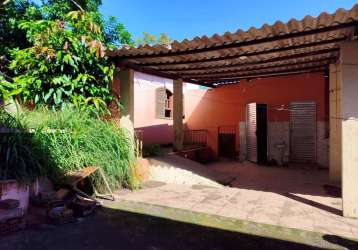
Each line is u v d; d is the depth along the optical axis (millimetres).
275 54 6395
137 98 10406
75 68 6277
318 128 9961
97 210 4883
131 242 3656
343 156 4648
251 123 10656
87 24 6586
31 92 6129
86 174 4980
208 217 4609
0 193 3891
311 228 4168
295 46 5562
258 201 5539
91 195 5598
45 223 4242
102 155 5688
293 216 4676
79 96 6223
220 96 11828
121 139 6223
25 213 4211
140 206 5137
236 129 11383
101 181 5707
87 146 5504
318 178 7961
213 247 3543
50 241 3641
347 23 4352
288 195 6012
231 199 5668
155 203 5316
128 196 5758
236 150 11383
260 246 3586
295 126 10312
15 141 4281
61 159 5035
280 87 10594
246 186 6926
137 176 6777
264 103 10836
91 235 3854
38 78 6164
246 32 4793
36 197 4504
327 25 4480
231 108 11555
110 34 10023
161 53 5988
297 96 10312
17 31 8164
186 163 8461
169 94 12422
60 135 5199
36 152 4574
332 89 7176
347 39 4949
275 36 4938
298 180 7688
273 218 4574
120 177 6074
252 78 9742
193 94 12492
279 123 10555
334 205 5277
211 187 6703
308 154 10133
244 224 4316
